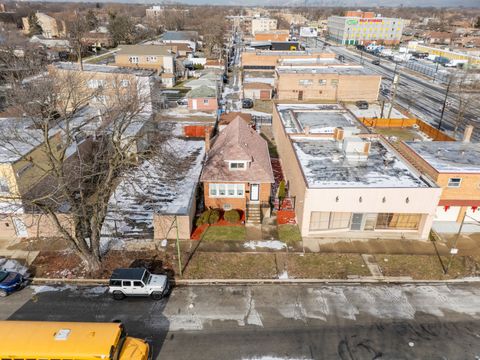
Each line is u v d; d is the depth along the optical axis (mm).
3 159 28500
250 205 32844
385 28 165875
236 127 37156
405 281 25406
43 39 116125
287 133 38000
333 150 35188
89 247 27188
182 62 98500
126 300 23594
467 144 36406
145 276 23625
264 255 27438
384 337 21000
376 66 109188
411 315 22578
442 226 31453
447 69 96500
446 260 27188
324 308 23016
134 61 84938
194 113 63969
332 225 29750
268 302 23484
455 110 66812
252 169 32281
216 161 32906
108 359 16703
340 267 26375
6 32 108750
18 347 16766
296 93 72625
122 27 133500
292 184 34312
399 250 28156
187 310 22812
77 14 158125
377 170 31234
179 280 25312
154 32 166500
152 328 21406
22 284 24547
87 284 24984
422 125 56375
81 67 60625
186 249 28031
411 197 27859
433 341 20797
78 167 26844
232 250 27938
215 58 111000
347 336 21031
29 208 29578
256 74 94125
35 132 33219
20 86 36625
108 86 50875
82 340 17125
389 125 58656
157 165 38219
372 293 24297
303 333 21172
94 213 24547
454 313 22766
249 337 20875
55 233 29359
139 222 31547
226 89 82938
